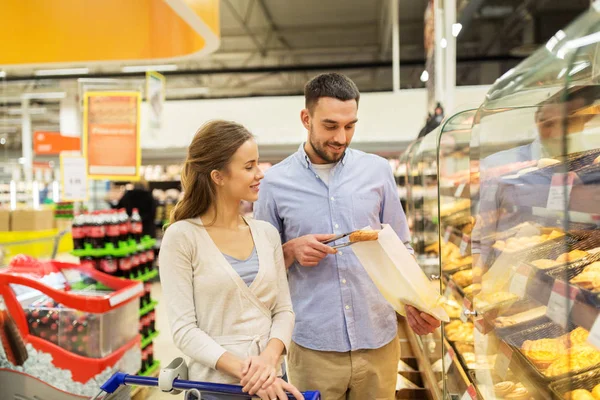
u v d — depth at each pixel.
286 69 12.30
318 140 1.84
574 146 1.13
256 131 9.38
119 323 3.22
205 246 1.54
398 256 1.67
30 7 5.66
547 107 1.23
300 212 1.96
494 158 1.63
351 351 1.91
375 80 14.44
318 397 1.36
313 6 9.60
